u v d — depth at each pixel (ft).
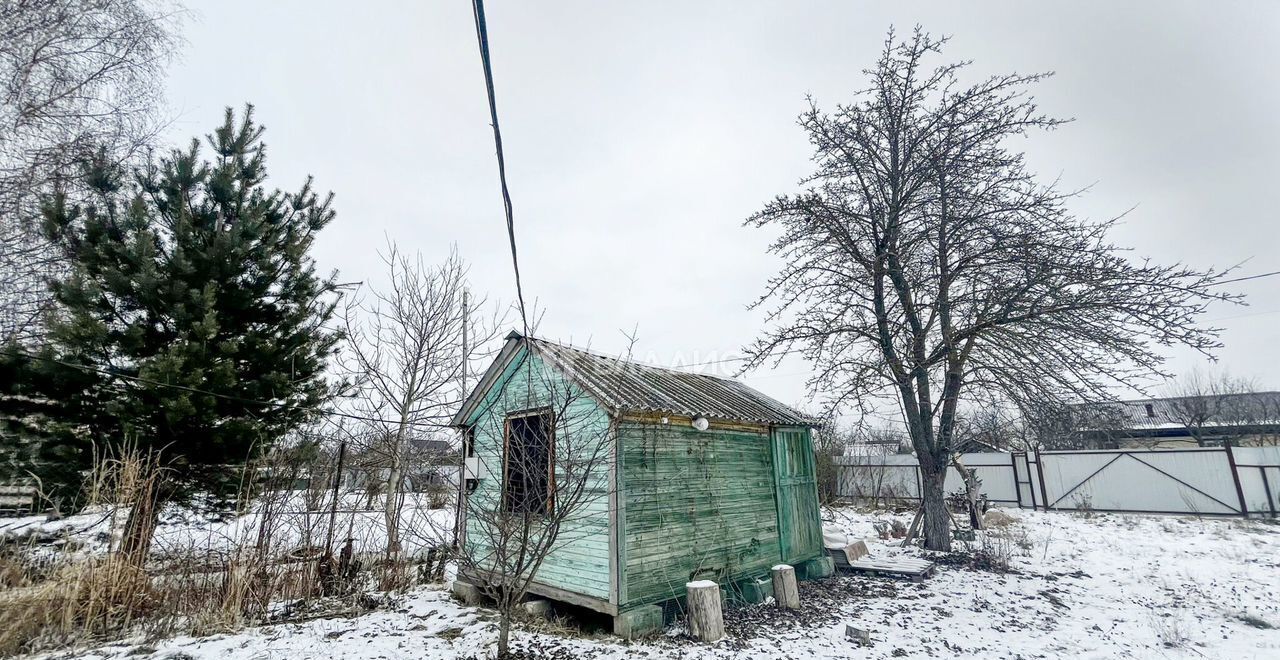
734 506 28.43
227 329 31.35
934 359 36.24
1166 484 58.23
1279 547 41.39
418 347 40.34
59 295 26.66
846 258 39.91
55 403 26.78
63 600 19.93
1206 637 22.33
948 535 38.47
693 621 21.42
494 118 12.30
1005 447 62.23
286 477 28.27
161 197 31.78
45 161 31.04
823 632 22.44
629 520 22.59
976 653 20.42
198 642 19.84
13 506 25.43
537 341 26.48
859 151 40.91
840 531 39.99
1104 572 33.99
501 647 18.49
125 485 22.29
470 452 28.63
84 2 33.12
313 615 24.11
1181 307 29.12
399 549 30.55
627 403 23.20
